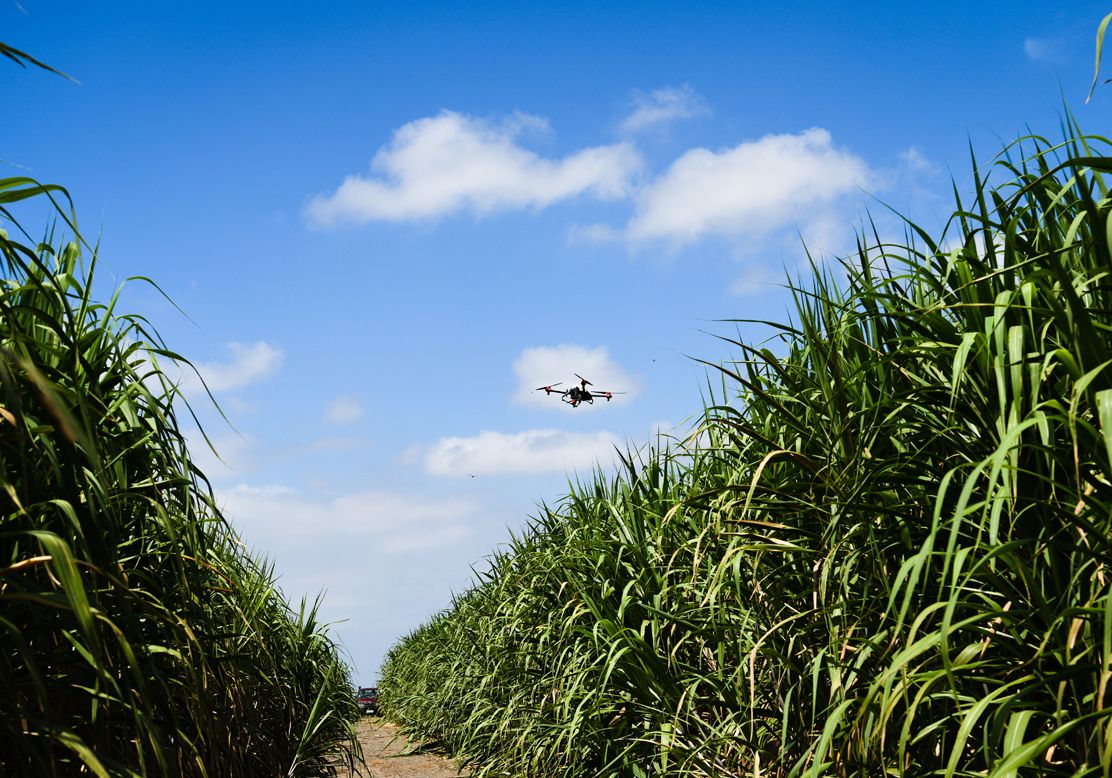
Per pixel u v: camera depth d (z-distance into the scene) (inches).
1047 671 88.2
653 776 187.0
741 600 141.4
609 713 201.5
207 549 148.9
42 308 110.6
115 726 106.4
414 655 622.2
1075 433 76.8
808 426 129.6
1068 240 86.1
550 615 245.0
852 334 124.7
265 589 254.8
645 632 192.2
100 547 94.7
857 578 117.0
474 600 389.4
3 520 89.9
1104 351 80.7
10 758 91.6
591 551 230.1
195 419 127.4
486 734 340.8
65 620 93.7
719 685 155.9
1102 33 77.2
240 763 134.9
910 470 105.8
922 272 106.1
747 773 149.2
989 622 94.7
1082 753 84.1
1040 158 101.3
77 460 94.7
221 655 137.3
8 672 81.2
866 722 106.3
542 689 255.4
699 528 174.2
